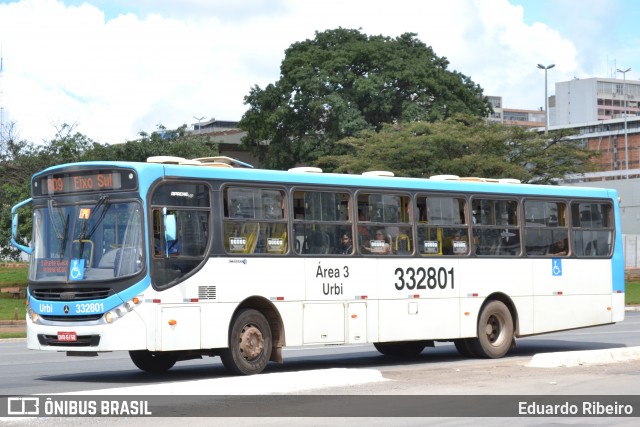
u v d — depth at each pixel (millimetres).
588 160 55000
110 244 15453
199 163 16500
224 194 16406
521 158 53812
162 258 15477
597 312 22219
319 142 63219
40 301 15766
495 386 14641
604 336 27594
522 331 20953
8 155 45594
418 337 19047
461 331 19812
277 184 17156
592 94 194875
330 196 17953
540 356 17844
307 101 63938
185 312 15656
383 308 18516
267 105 66250
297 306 17219
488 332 20375
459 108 63031
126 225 15406
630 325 33062
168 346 15414
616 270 22641
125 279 15211
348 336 17938
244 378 14289
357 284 18141
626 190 79000
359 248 18250
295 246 17297
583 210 22234
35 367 19016
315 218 17656
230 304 16266
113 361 20406
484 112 66812
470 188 20266
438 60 65375
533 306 21109
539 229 21375
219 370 18219
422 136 51688
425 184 19516
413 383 15062
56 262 15742
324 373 14789
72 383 15875
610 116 196750
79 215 15727
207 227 16125
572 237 21953
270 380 14156
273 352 17016
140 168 15453
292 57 65312
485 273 20297
